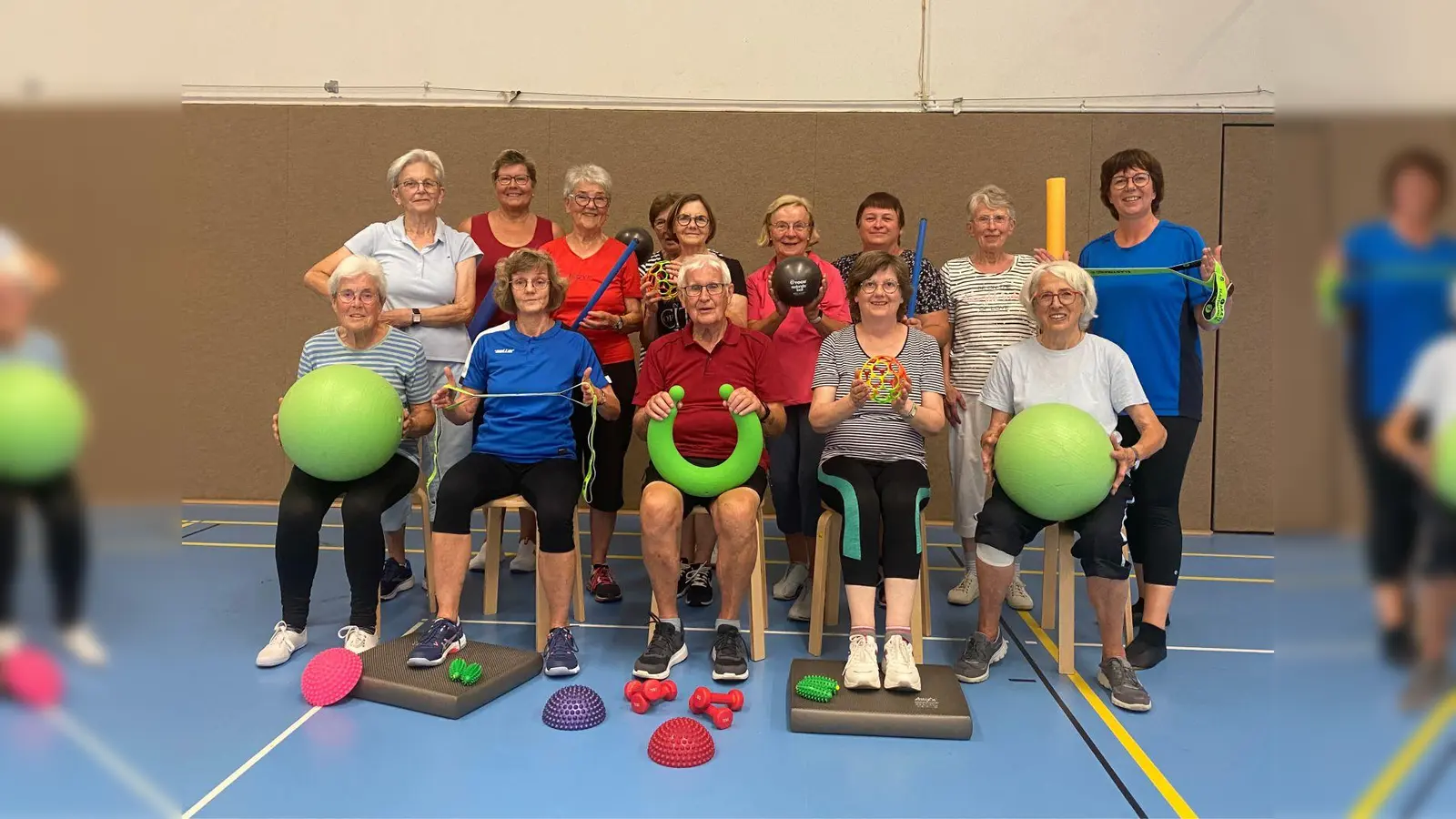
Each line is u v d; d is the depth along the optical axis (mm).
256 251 4441
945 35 4258
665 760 1849
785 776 1815
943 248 4305
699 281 2428
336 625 2676
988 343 2887
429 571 2811
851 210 4312
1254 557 3803
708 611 2902
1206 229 4246
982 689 2303
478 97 4359
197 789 1714
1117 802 1737
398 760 1852
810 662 2291
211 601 2885
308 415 2244
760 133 4309
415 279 2881
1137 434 2479
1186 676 2393
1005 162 4266
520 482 2477
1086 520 2281
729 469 2348
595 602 2984
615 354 3045
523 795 1722
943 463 4438
